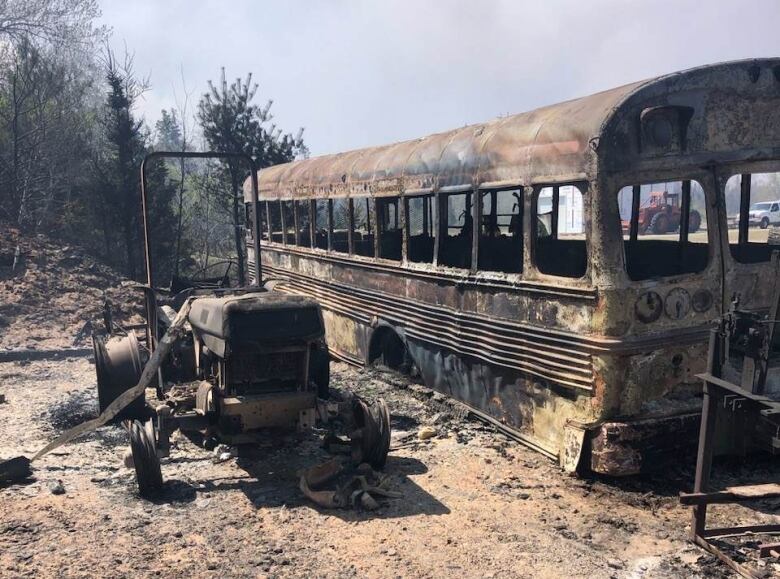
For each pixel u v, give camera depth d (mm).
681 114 5609
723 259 5820
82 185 22422
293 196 12250
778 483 5664
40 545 4609
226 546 4656
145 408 7410
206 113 20031
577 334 5773
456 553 4574
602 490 5594
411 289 8539
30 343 11789
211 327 6086
